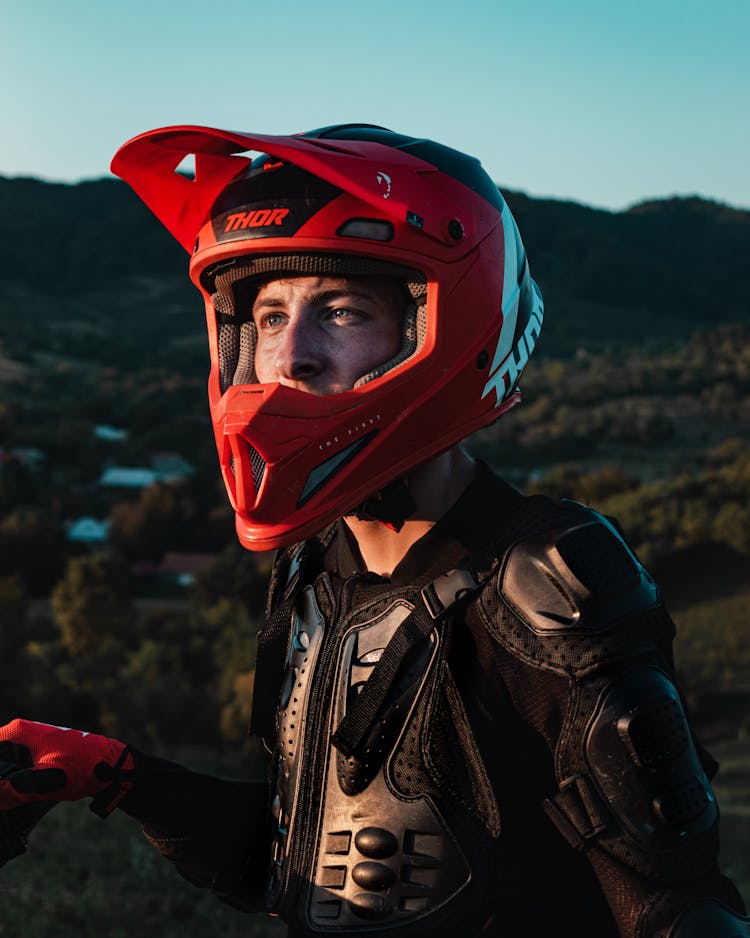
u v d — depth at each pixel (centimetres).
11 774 117
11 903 1202
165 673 5606
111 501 12012
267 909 115
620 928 97
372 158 104
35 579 9044
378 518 108
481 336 109
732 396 16488
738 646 5975
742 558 7388
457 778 100
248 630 6109
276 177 106
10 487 11356
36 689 5166
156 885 1345
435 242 104
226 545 10025
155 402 16350
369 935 101
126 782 121
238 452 100
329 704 111
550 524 103
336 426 100
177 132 105
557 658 96
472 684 101
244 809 128
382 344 106
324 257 103
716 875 99
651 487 8888
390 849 101
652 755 95
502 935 99
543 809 101
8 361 19338
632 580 100
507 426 14638
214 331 118
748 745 4450
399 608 106
